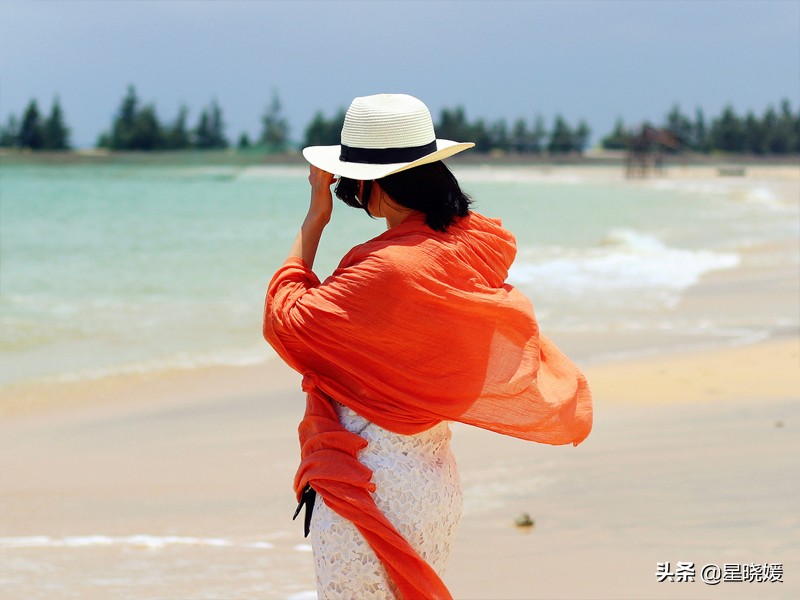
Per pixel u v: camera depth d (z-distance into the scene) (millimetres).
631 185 107938
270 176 150250
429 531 3332
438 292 3191
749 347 12602
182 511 7172
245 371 12727
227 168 187625
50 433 9734
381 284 3168
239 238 34156
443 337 3217
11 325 15977
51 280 21938
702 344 13125
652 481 7105
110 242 32125
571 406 3467
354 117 3418
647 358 12234
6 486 7895
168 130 199500
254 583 5727
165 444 9211
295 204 62812
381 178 3383
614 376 11070
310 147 3635
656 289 19078
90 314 17234
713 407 9297
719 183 107750
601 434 8547
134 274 23141
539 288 19469
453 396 3273
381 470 3268
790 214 44938
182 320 16625
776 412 8898
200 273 23328
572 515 6527
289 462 8469
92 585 5691
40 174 133375
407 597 3209
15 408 10820
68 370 12766
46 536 6633
